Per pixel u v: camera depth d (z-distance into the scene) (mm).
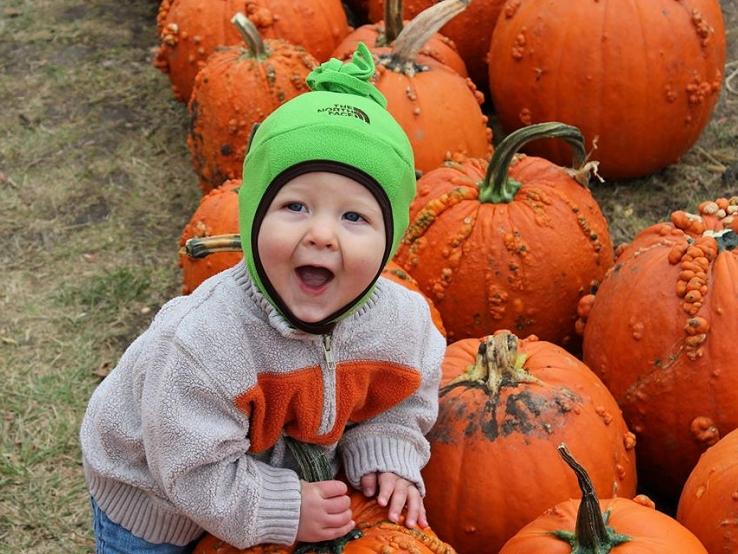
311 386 2205
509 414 2668
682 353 2906
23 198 4988
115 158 5246
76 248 4656
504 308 3418
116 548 2465
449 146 4102
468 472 2650
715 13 4414
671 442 3014
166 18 5133
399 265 3482
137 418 2273
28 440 3674
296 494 2215
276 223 2041
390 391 2371
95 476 2398
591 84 4277
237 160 4324
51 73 5977
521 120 4566
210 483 2148
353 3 6098
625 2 4234
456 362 2861
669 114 4355
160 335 2145
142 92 5773
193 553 2473
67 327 4199
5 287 4426
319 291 2072
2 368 3994
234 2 4773
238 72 4273
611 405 2824
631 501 2486
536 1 4395
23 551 3295
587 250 3475
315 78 2178
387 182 2068
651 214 4574
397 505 2377
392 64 4152
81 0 6793
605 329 3086
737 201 3160
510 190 3477
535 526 2420
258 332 2145
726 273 2893
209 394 2100
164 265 4539
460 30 5098
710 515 2531
